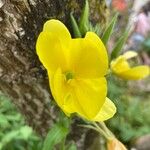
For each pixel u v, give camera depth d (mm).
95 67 71
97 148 115
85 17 78
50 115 98
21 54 80
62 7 78
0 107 119
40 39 68
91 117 71
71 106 71
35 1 75
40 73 85
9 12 73
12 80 87
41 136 105
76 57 71
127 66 91
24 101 94
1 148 114
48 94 92
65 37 70
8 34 76
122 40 88
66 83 72
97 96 71
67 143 105
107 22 92
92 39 70
